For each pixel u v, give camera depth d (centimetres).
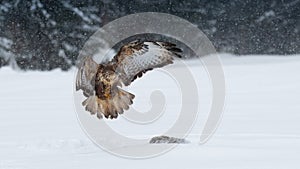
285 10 6181
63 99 3453
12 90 4044
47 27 5556
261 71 4272
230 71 4334
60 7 5591
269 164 1387
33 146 1855
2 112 2938
